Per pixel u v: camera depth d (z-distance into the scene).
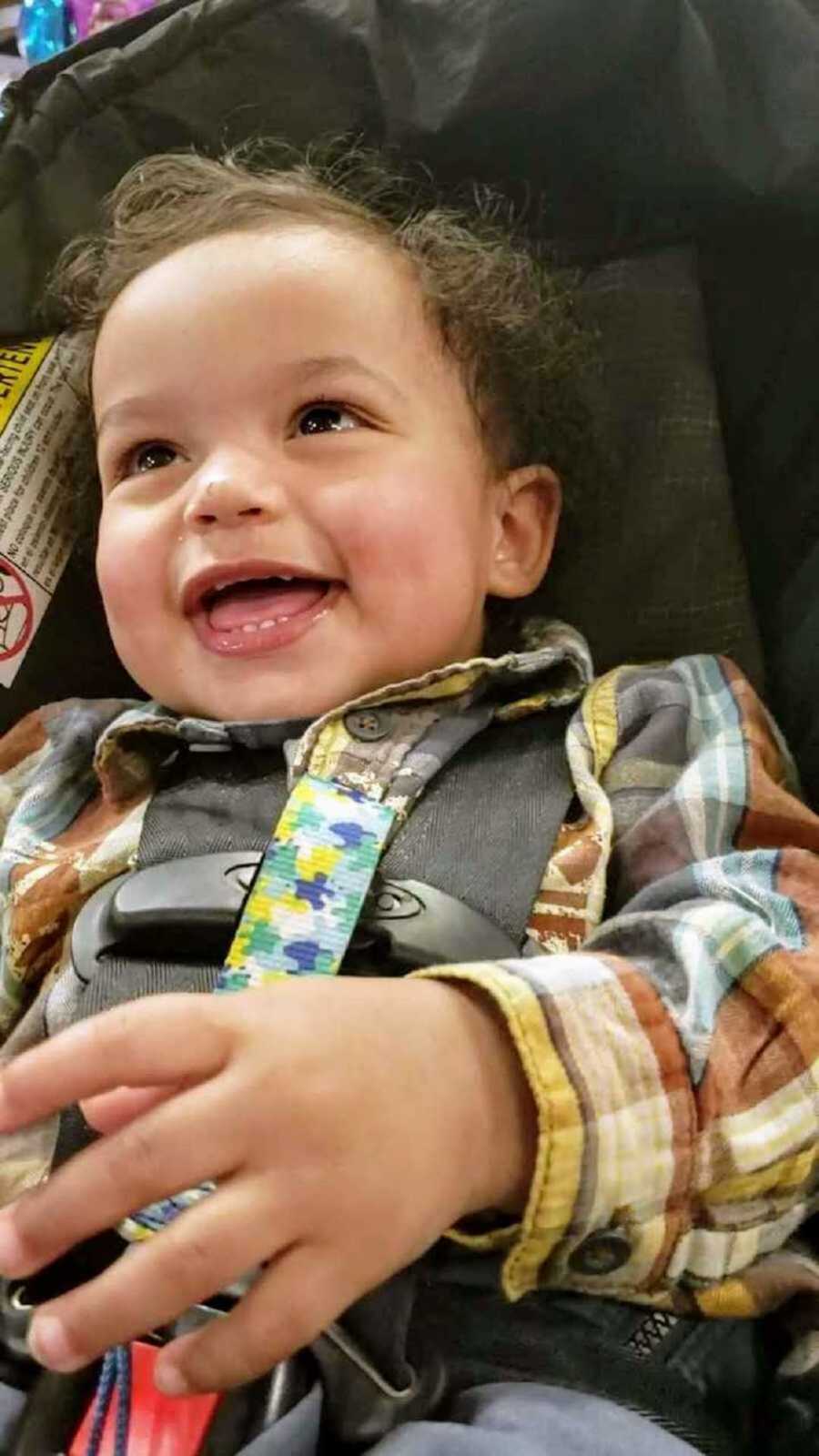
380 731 0.63
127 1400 0.40
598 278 0.82
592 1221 0.41
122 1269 0.34
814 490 0.76
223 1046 0.36
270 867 0.55
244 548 0.63
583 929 0.55
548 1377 0.46
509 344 0.78
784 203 0.72
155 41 0.74
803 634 0.74
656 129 0.73
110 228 0.77
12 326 0.79
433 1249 0.48
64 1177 0.35
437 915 0.54
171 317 0.67
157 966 0.54
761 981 0.46
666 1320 0.49
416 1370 0.43
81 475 0.83
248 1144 0.35
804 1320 0.50
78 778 0.75
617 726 0.65
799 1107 0.45
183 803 0.64
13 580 0.81
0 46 1.25
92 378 0.76
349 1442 0.41
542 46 0.69
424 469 0.67
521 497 0.79
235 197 0.75
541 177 0.78
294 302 0.67
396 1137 0.37
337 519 0.64
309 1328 0.35
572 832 0.59
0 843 0.77
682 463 0.79
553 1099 0.40
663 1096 0.42
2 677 0.82
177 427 0.67
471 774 0.62
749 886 0.51
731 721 0.64
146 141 0.76
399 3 0.71
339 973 0.53
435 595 0.66
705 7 0.67
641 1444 0.39
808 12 0.66
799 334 0.77
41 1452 0.40
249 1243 0.34
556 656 0.68
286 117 0.75
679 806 0.58
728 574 0.78
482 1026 0.41
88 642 0.85
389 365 0.68
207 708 0.66
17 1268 0.34
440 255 0.74
